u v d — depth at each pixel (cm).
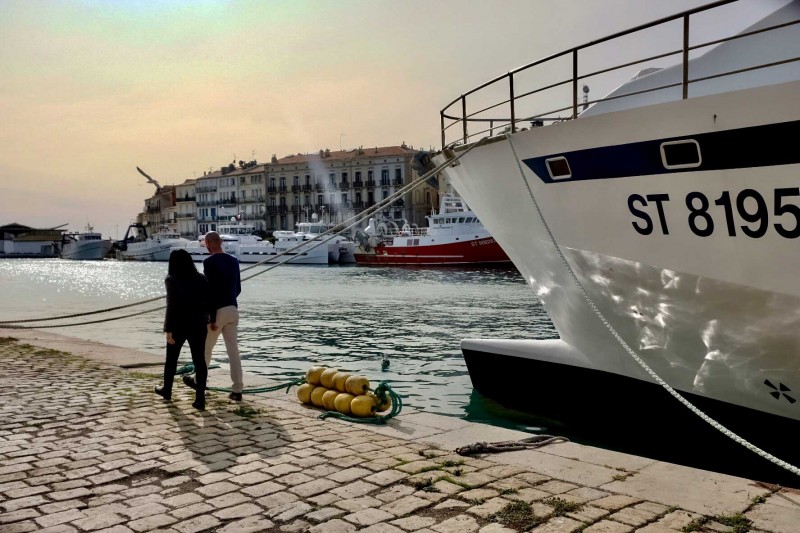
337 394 659
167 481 446
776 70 637
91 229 12575
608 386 821
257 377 876
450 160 841
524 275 894
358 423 611
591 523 370
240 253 7150
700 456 717
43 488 432
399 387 1130
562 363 882
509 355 963
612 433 814
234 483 441
